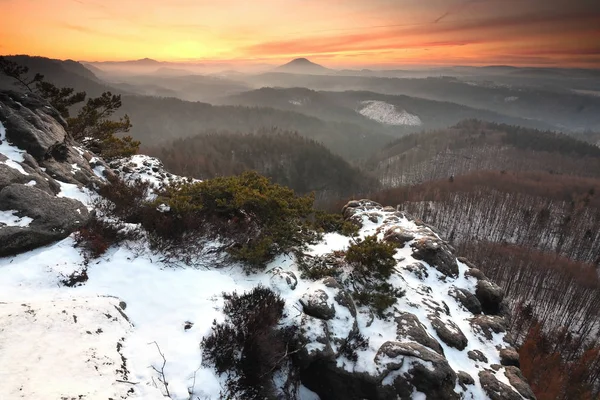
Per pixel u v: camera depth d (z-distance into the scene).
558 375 32.66
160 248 11.41
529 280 64.00
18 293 8.31
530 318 44.59
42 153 13.20
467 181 117.81
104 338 7.80
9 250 9.24
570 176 130.88
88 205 12.45
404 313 12.30
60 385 6.36
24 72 17.95
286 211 14.00
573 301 56.56
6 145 12.78
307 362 9.83
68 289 8.99
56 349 7.04
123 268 10.23
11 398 5.77
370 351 10.61
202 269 11.45
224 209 14.50
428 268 15.90
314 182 129.62
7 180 10.74
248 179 16.78
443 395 9.90
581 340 49.97
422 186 115.31
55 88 20.44
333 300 11.28
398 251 16.95
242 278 11.82
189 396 7.38
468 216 95.06
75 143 17.45
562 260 70.50
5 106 13.93
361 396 10.03
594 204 99.44
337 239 16.84
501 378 11.55
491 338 13.34
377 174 163.00
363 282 13.15
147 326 8.80
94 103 21.34
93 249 10.34
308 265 13.37
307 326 10.25
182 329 8.87
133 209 13.17
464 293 15.27
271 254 13.32
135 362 7.65
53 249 9.87
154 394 7.10
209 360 8.36
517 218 93.75
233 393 8.12
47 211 10.41
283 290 11.38
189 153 121.81
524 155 177.38
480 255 70.94
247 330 9.43
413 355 10.28
